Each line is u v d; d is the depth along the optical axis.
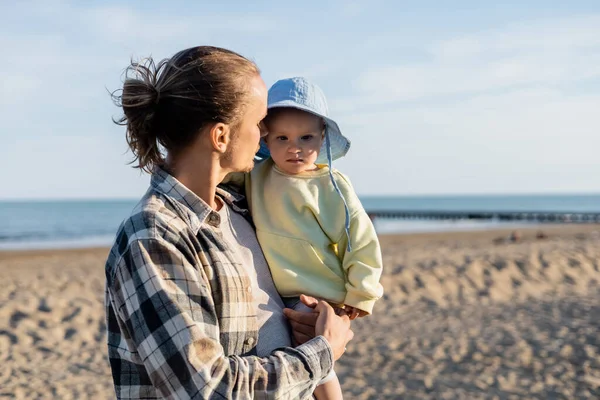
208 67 1.62
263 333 1.75
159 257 1.49
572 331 7.17
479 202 164.88
